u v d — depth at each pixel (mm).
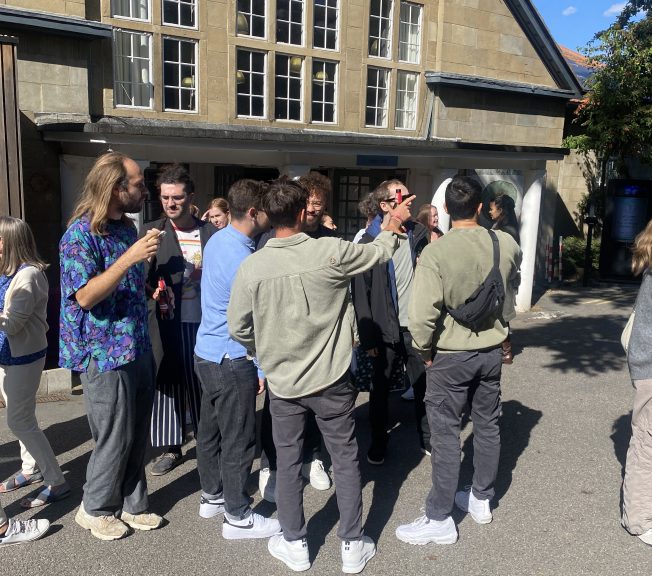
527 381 6691
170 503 4031
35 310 3764
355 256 3098
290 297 3070
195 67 8344
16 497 4035
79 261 3205
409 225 4738
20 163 5906
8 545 3502
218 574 3301
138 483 3691
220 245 3477
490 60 11484
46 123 6730
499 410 3736
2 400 5652
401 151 8461
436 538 3596
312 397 3166
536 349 8055
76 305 3258
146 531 3691
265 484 4082
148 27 7836
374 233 4367
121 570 3314
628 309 10734
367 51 9906
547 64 12344
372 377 4441
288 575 3301
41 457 3879
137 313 3402
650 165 13562
